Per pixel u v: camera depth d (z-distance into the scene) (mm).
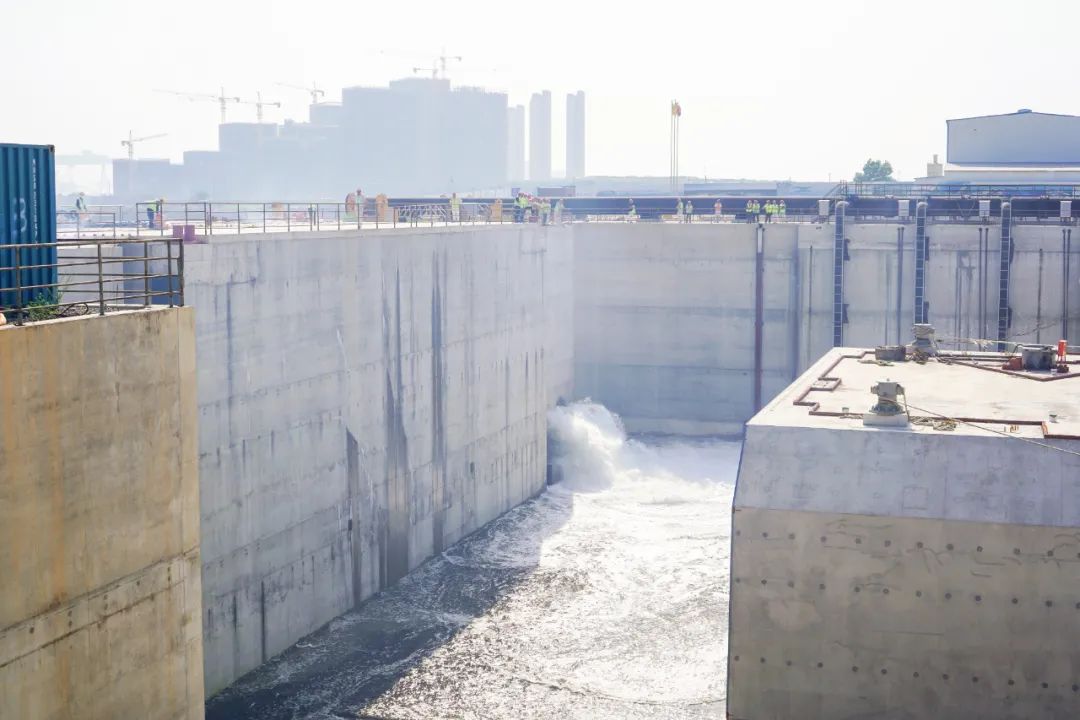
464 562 55500
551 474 72438
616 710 39312
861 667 26984
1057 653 25859
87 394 22203
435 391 55906
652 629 46656
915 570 26453
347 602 48156
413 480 53812
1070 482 25828
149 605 24141
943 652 26484
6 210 24297
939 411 29953
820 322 79938
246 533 40906
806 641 27203
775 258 80438
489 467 62719
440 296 56188
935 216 77375
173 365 24562
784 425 27844
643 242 82250
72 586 22078
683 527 61531
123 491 23250
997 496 26062
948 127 116812
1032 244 74312
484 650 44406
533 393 69312
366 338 48938
